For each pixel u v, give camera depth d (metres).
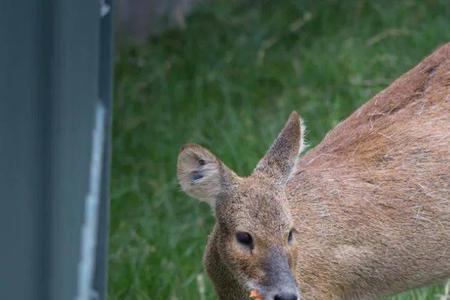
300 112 15.62
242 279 9.45
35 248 7.31
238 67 17.94
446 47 11.09
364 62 16.73
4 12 6.92
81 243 7.93
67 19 7.34
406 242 10.44
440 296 11.42
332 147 10.77
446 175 10.46
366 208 10.31
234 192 9.59
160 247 13.17
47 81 7.23
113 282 12.77
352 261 10.31
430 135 10.59
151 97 17.56
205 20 19.81
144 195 14.76
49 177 7.31
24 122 7.18
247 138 15.03
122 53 18.86
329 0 19.41
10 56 7.03
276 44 18.64
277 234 9.36
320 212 10.20
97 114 8.67
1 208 7.07
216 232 9.95
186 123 16.44
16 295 7.25
